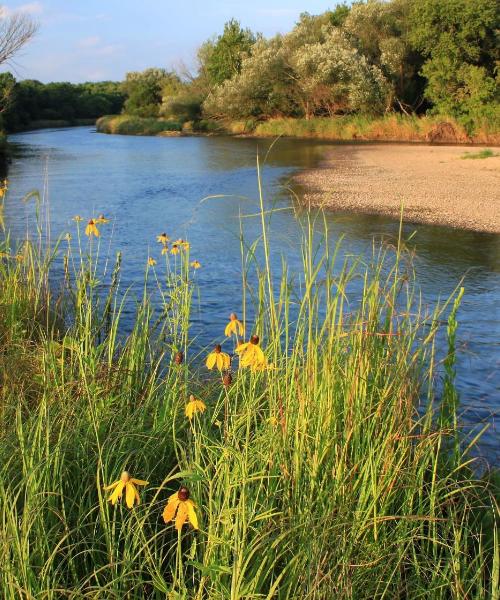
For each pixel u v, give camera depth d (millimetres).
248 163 31016
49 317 5762
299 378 3162
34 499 2527
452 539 2926
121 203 19938
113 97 100062
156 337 5539
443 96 39531
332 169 26312
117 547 2578
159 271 10852
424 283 10148
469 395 5742
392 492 2867
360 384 3125
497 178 21578
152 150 41031
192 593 2447
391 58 43781
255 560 2451
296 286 9133
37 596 2250
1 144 38438
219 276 10648
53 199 20469
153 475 3133
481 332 7645
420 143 38406
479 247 12758
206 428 3365
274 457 2838
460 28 37031
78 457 3072
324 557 2447
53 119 86562
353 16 46656
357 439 2971
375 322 3479
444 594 2688
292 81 49781
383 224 15016
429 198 18234
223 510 2385
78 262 11008
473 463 3943
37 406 3582
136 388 4125
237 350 2496
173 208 18953
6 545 2283
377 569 2621
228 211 17984
